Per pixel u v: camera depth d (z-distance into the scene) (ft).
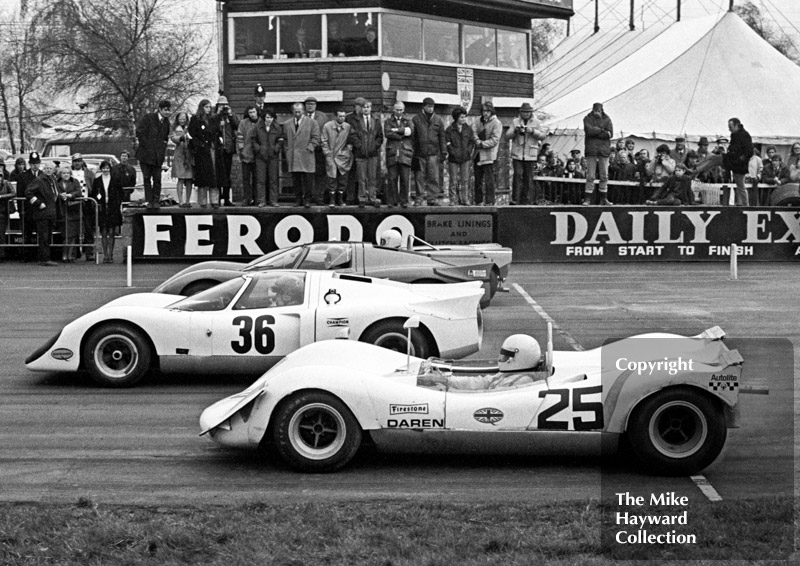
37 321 46.75
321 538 18.88
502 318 46.96
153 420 29.17
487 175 69.46
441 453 23.81
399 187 68.08
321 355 26.08
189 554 18.31
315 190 69.00
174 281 44.34
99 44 125.39
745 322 45.32
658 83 99.35
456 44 84.43
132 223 68.85
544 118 101.50
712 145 92.73
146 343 33.35
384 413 23.48
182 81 129.29
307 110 67.05
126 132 130.31
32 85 145.48
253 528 19.48
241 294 33.76
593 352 25.61
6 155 115.03
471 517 20.04
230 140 67.82
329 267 44.34
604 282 60.03
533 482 22.86
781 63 101.76
